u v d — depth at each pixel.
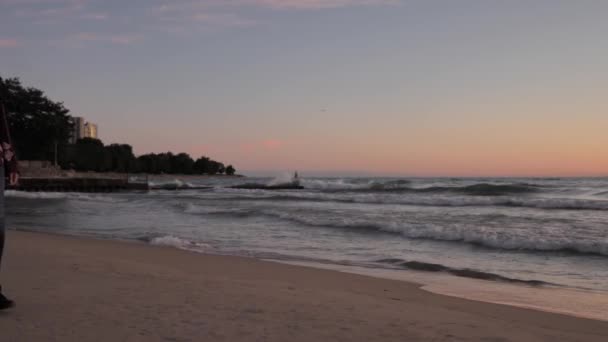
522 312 5.98
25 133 80.00
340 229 16.42
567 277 9.01
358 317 4.93
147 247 11.96
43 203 31.89
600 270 9.66
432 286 8.05
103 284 6.05
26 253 9.24
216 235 15.38
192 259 10.09
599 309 6.58
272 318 4.68
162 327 4.14
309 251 12.28
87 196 42.06
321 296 6.12
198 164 195.75
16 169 4.22
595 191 39.16
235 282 6.92
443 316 5.27
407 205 28.75
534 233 14.33
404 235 14.83
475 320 5.16
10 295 5.12
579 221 18.11
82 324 4.13
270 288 6.54
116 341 3.71
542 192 40.78
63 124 84.81
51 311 4.53
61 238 13.27
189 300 5.29
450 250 12.26
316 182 62.41
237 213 22.45
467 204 29.03
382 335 4.28
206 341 3.82
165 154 176.75
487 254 11.63
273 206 28.03
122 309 4.72
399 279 8.70
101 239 13.69
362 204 29.89
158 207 27.39
